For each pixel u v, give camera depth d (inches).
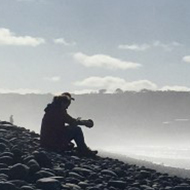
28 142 528.7
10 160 378.0
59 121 515.5
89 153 527.8
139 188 376.2
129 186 374.3
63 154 505.7
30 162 363.6
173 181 447.8
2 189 295.3
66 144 519.2
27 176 337.4
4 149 434.6
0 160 376.8
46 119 517.7
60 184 322.3
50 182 316.8
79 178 370.9
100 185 354.9
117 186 366.6
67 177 364.2
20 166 339.6
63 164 416.5
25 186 303.6
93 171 421.4
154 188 388.5
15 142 501.0
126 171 471.8
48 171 362.3
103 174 413.1
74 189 323.3
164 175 484.1
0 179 319.0
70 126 520.7
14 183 314.5
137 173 460.1
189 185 407.2
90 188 333.1
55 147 512.1
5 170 340.2
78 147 525.7
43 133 516.4
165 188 389.7
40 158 388.2
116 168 459.2
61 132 517.0
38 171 349.7
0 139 475.8
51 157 446.9
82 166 424.5
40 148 495.2
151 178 449.7
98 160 516.7
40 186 315.0
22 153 406.0
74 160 468.1
